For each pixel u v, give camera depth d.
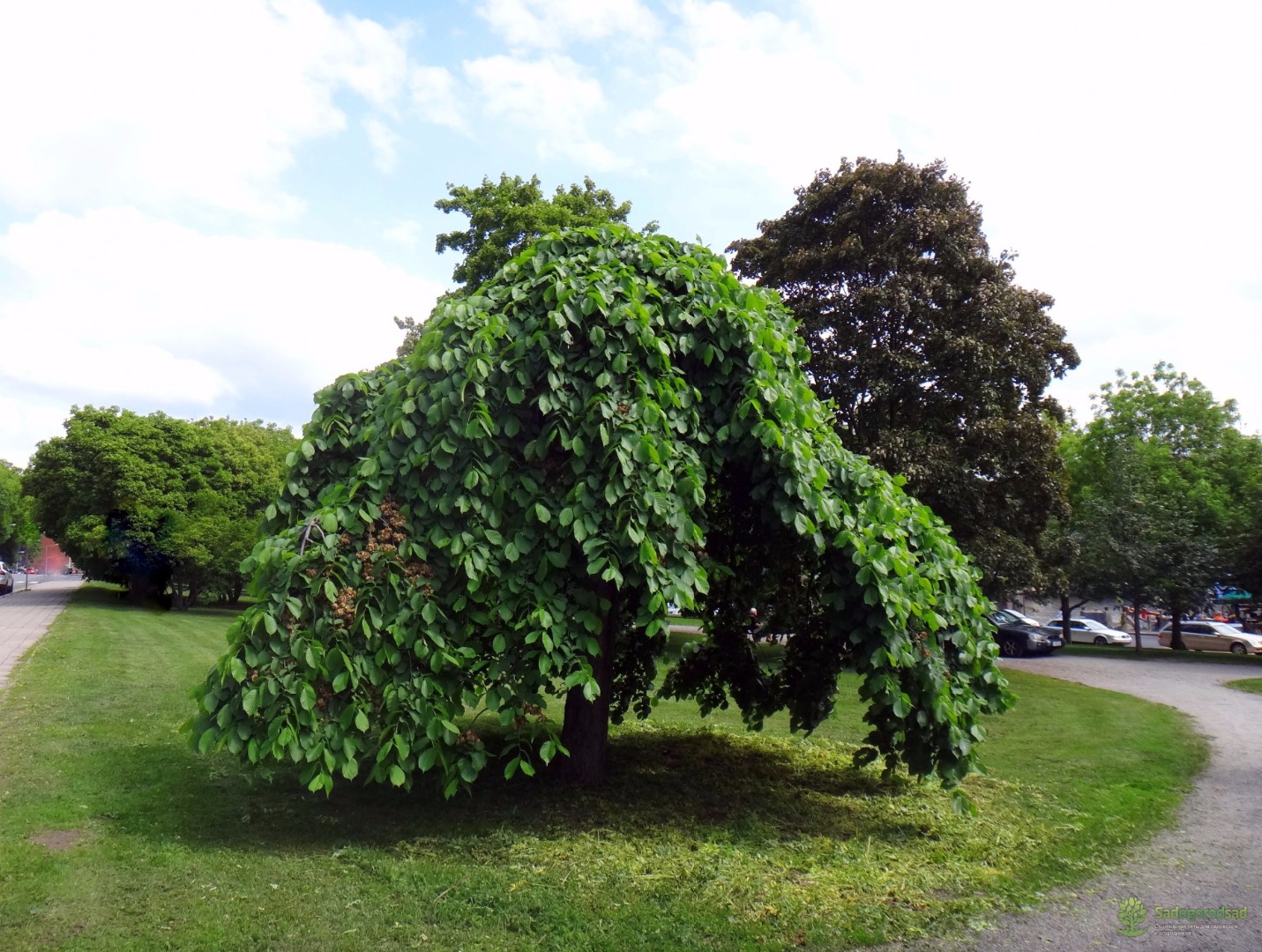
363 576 4.69
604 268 5.54
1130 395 31.67
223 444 26.41
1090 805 6.21
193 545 23.14
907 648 5.25
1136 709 11.59
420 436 4.97
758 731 8.63
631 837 5.05
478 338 4.96
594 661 6.13
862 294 14.78
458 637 4.79
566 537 4.90
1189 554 23.98
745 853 4.83
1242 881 4.64
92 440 24.66
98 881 3.99
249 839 4.71
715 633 7.71
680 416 5.26
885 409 15.23
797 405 5.72
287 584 4.53
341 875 4.23
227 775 5.93
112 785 5.52
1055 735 9.20
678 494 4.97
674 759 7.18
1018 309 15.64
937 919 4.00
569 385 5.14
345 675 4.48
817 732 8.77
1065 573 21.98
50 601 24.92
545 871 4.40
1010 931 3.90
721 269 6.05
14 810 4.90
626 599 6.44
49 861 4.17
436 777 6.09
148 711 8.05
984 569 14.82
